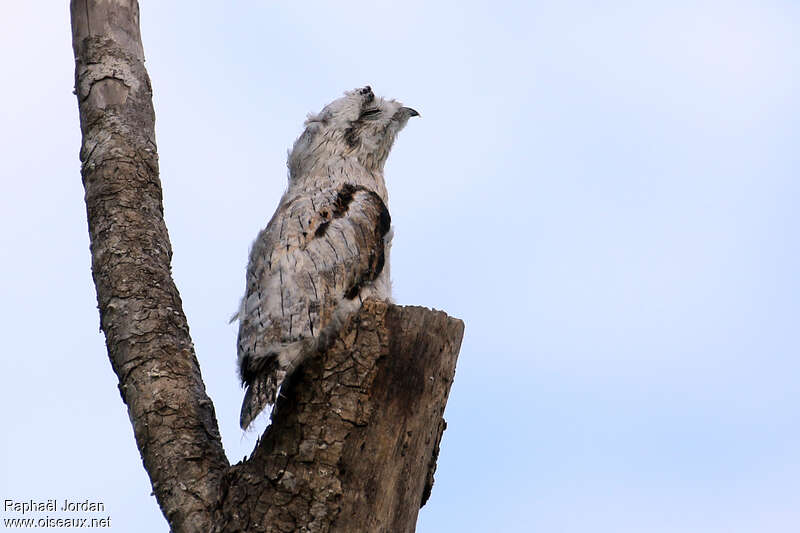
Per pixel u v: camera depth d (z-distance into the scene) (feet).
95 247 31.22
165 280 30.89
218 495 26.63
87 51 34.73
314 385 26.40
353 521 25.41
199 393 29.25
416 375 26.58
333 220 29.76
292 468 25.77
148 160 33.14
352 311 27.43
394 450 26.00
